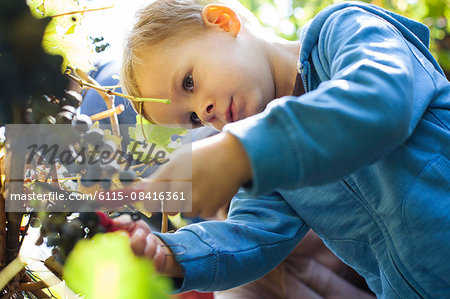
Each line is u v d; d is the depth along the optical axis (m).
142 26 1.17
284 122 0.64
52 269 0.72
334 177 0.65
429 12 2.47
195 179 0.63
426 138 0.94
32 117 0.65
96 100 1.30
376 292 1.15
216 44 1.13
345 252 1.11
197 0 1.19
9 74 0.60
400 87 0.71
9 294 0.71
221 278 0.90
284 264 1.69
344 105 0.66
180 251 0.85
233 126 0.67
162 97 1.15
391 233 0.98
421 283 0.97
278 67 1.19
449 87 1.05
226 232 0.97
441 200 0.91
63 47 0.74
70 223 0.67
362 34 0.89
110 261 0.61
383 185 0.96
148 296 0.58
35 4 0.70
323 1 2.46
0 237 0.70
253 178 0.62
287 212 1.15
